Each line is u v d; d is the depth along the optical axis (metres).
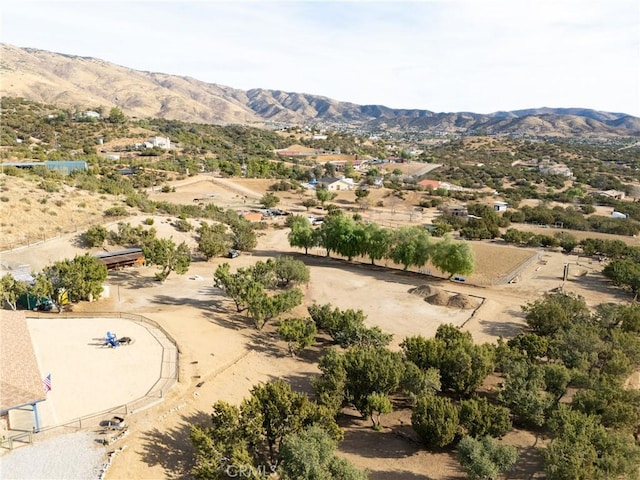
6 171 87.06
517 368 35.78
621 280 65.81
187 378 35.28
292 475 23.72
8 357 30.03
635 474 26.47
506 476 28.59
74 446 26.25
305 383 39.28
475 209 131.62
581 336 42.31
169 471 26.06
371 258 79.50
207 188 146.62
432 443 30.83
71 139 181.62
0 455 25.03
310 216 124.19
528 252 89.19
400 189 168.12
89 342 39.38
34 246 64.62
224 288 57.06
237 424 27.44
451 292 65.06
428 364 38.56
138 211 90.38
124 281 60.56
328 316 47.31
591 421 29.69
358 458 30.14
